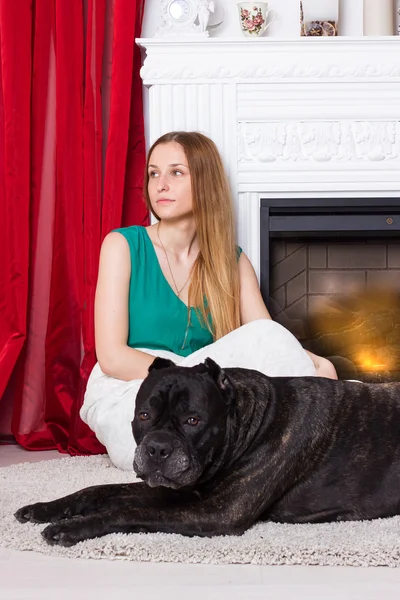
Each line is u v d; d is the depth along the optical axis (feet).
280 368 8.51
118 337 8.80
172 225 9.41
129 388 8.68
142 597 5.37
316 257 11.02
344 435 6.81
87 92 10.63
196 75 10.44
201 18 10.53
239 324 9.53
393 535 6.31
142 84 11.01
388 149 10.55
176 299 9.27
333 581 5.64
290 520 6.79
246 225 10.71
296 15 11.03
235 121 10.52
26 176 10.71
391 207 10.69
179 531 6.29
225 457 6.46
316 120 10.54
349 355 11.02
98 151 10.72
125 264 9.04
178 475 5.98
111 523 6.27
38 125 10.87
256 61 10.42
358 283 11.03
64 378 10.82
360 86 10.46
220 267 9.32
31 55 10.83
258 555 5.98
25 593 5.43
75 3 10.61
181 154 9.26
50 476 8.57
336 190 10.63
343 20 11.05
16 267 10.71
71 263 10.75
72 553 6.06
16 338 10.75
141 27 10.87
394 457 6.82
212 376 6.44
